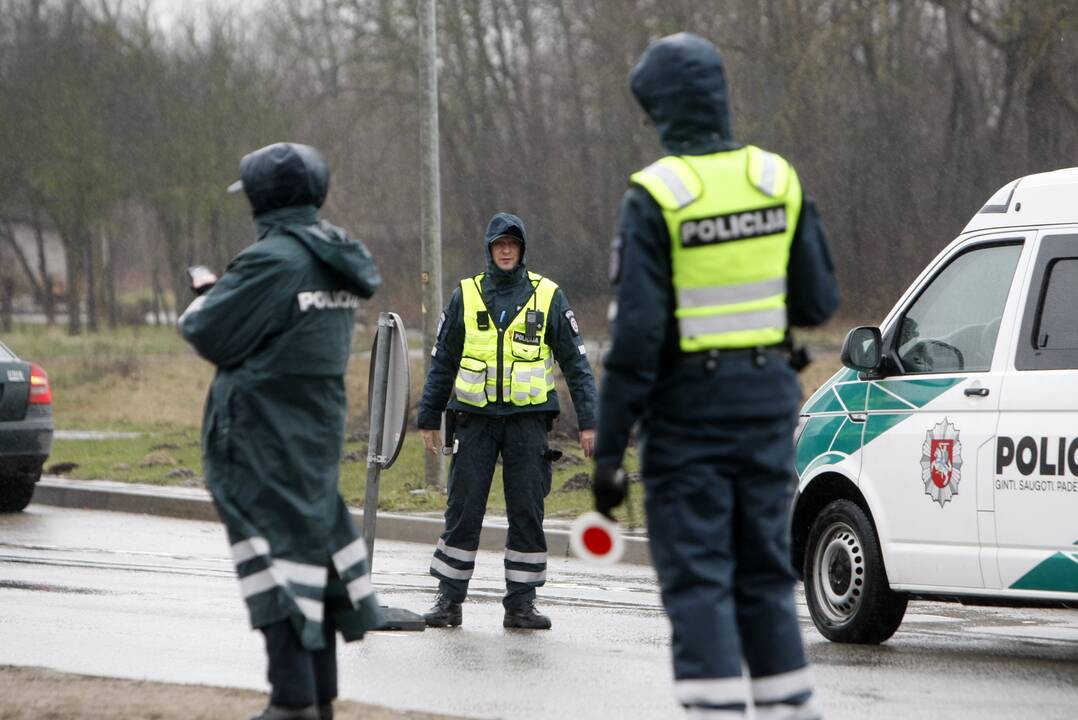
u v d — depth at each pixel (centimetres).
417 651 2408
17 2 16462
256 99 15638
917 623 3028
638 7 12925
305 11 15400
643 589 3397
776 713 1411
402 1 15012
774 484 1413
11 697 1864
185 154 15588
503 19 15612
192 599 2925
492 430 2694
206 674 2114
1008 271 2467
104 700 1852
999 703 2053
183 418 8462
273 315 1556
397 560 3866
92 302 18850
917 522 2484
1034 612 3266
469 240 15975
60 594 2947
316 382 1579
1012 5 10031
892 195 11919
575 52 14738
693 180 1402
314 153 1616
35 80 16200
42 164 16150
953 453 2438
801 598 3381
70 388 10212
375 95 15675
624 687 2111
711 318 1402
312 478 1566
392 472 5512
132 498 4953
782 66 11669
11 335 17400
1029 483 2334
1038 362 2370
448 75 15588
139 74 15962
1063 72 10750
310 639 1543
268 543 1548
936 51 11981
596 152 14925
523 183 15338
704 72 1438
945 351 2516
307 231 1584
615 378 1374
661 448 1409
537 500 2691
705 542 1389
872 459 2570
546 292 2716
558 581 3544
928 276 2580
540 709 1944
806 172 11900
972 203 11738
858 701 2038
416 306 16475
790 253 1451
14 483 4712
